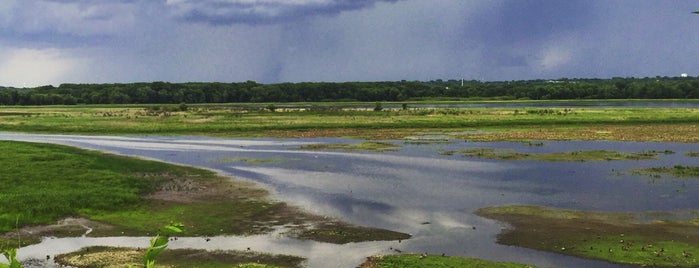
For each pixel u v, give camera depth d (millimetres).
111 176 37688
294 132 75250
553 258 21734
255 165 46375
